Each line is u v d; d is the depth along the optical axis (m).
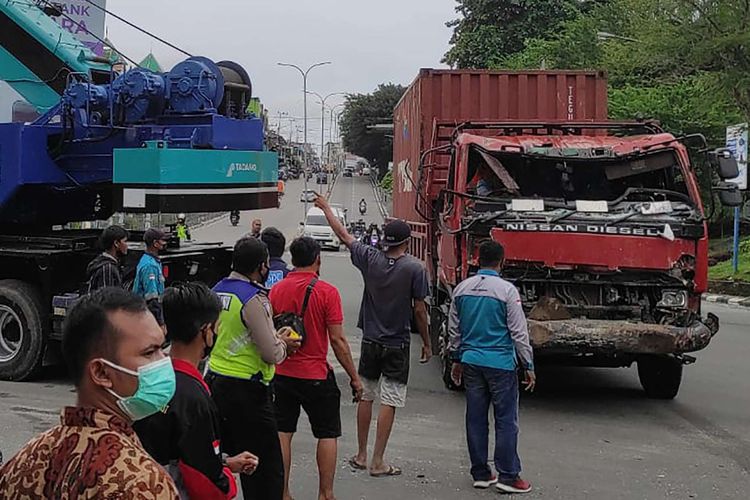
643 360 8.95
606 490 6.05
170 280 9.51
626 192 8.73
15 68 10.16
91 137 9.31
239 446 4.65
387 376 6.23
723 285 21.73
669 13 19.70
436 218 10.23
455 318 6.14
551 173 8.99
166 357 2.35
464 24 49.94
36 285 9.59
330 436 5.49
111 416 2.22
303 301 5.41
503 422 5.93
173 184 8.63
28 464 2.18
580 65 37.25
